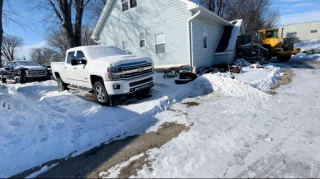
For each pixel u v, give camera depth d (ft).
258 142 9.83
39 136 12.40
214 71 33.94
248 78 24.75
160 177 7.63
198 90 21.90
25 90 30.35
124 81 16.80
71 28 44.91
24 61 47.39
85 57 19.89
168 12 34.09
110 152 10.00
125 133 12.30
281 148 9.17
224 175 7.49
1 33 30.73
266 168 7.78
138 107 16.30
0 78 50.78
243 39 48.42
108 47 22.21
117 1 41.96
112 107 17.19
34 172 8.82
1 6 30.22
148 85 19.13
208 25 38.50
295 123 11.85
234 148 9.39
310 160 8.16
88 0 49.62
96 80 19.27
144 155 9.35
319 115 12.91
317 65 39.34
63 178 8.18
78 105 18.90
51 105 19.45
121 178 7.79
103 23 46.65
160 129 12.33
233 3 90.22
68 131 12.83
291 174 7.37
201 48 35.99
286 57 50.90
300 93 18.60
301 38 123.54
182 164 8.35
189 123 12.82
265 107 15.16
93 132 12.33
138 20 39.22
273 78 25.20
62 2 42.60
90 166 8.88
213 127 11.92
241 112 14.38
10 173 8.87
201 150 9.36
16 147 11.14
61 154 10.20
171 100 18.06
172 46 35.04
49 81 39.96
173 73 30.01
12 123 14.51
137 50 41.04
